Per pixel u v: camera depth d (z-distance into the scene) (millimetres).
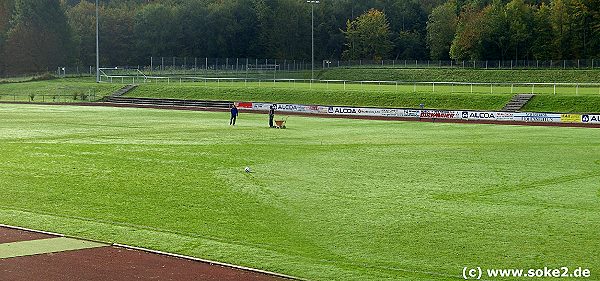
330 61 147875
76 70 132000
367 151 45031
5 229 23750
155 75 123062
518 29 138750
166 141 49844
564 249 21750
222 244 22000
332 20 168000
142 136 53094
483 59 141625
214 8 157125
